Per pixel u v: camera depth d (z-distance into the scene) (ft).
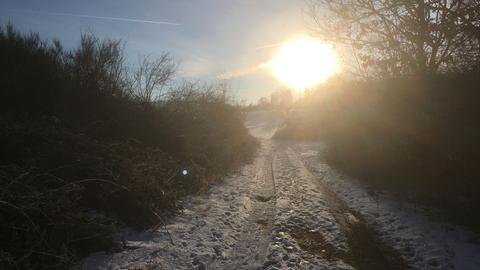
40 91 27.66
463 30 27.78
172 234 20.48
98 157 23.24
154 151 31.96
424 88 37.45
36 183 18.49
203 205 27.30
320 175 43.78
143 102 37.68
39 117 25.34
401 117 37.60
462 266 17.69
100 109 32.30
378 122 43.09
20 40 30.04
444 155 32.17
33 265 13.80
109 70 34.88
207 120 56.70
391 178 34.35
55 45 32.63
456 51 34.40
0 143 19.71
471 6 25.71
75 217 17.11
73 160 21.68
